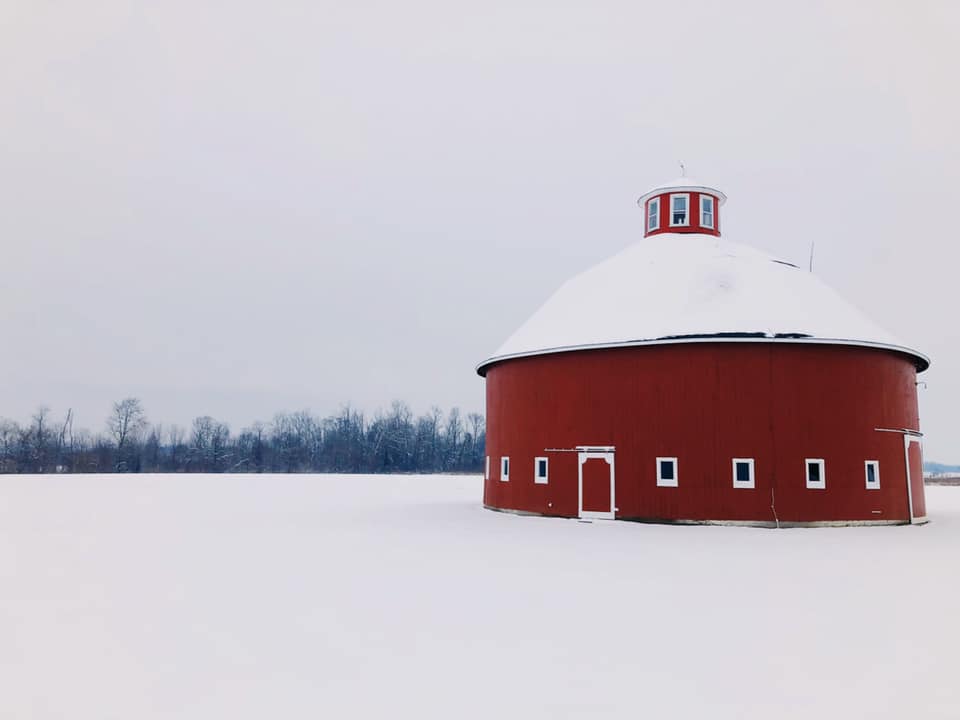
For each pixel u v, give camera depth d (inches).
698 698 307.3
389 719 285.0
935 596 494.0
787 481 907.4
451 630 411.5
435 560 649.0
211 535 850.1
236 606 472.1
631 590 514.6
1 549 738.8
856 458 930.7
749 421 922.1
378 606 469.7
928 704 299.9
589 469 995.9
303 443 4734.3
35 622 433.7
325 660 358.6
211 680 331.0
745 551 697.6
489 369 1238.3
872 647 377.7
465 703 301.7
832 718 285.9
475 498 1545.3
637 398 974.4
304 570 602.5
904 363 1026.7
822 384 934.4
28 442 4101.9
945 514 1195.3
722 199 1278.3
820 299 1021.2
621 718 285.9
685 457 936.3
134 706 299.7
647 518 946.7
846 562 632.4
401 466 4566.9
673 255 1130.0
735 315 957.8
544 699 306.0
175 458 4411.9
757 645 381.4
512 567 609.9
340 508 1250.6
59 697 310.3
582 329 1037.8
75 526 959.6
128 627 421.4
